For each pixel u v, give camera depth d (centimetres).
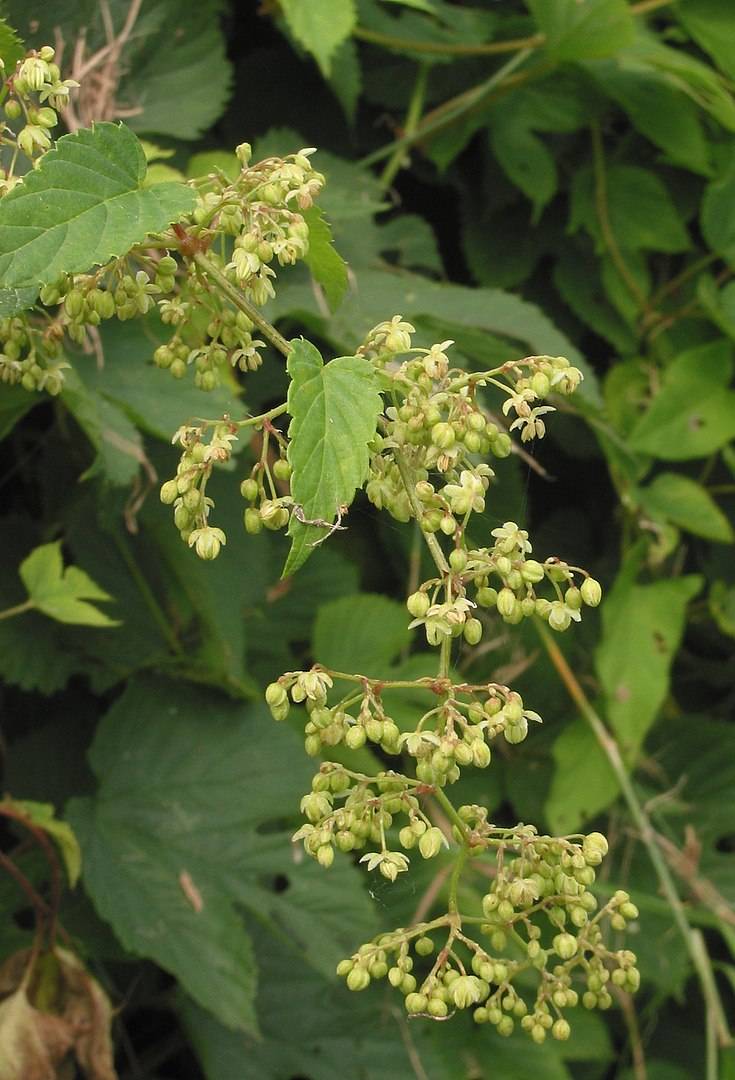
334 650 48
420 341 45
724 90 49
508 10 51
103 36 44
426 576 51
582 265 54
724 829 54
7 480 47
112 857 43
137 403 41
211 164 45
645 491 53
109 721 44
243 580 45
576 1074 54
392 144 50
